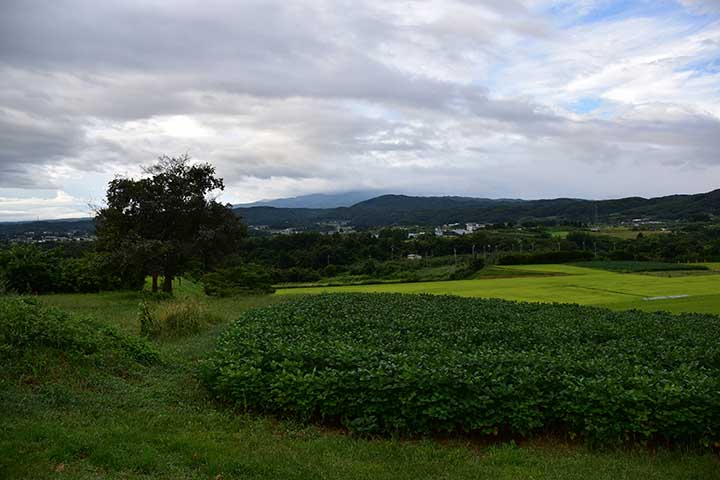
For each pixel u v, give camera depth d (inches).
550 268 2723.9
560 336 618.2
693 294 1578.5
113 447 306.0
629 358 494.0
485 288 1860.2
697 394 338.6
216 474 282.8
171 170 1592.0
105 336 552.1
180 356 615.2
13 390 388.8
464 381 355.9
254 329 586.6
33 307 554.3
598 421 340.2
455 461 312.5
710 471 303.9
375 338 561.6
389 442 338.6
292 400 377.7
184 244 1546.5
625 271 2564.0
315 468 295.1
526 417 343.3
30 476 262.8
